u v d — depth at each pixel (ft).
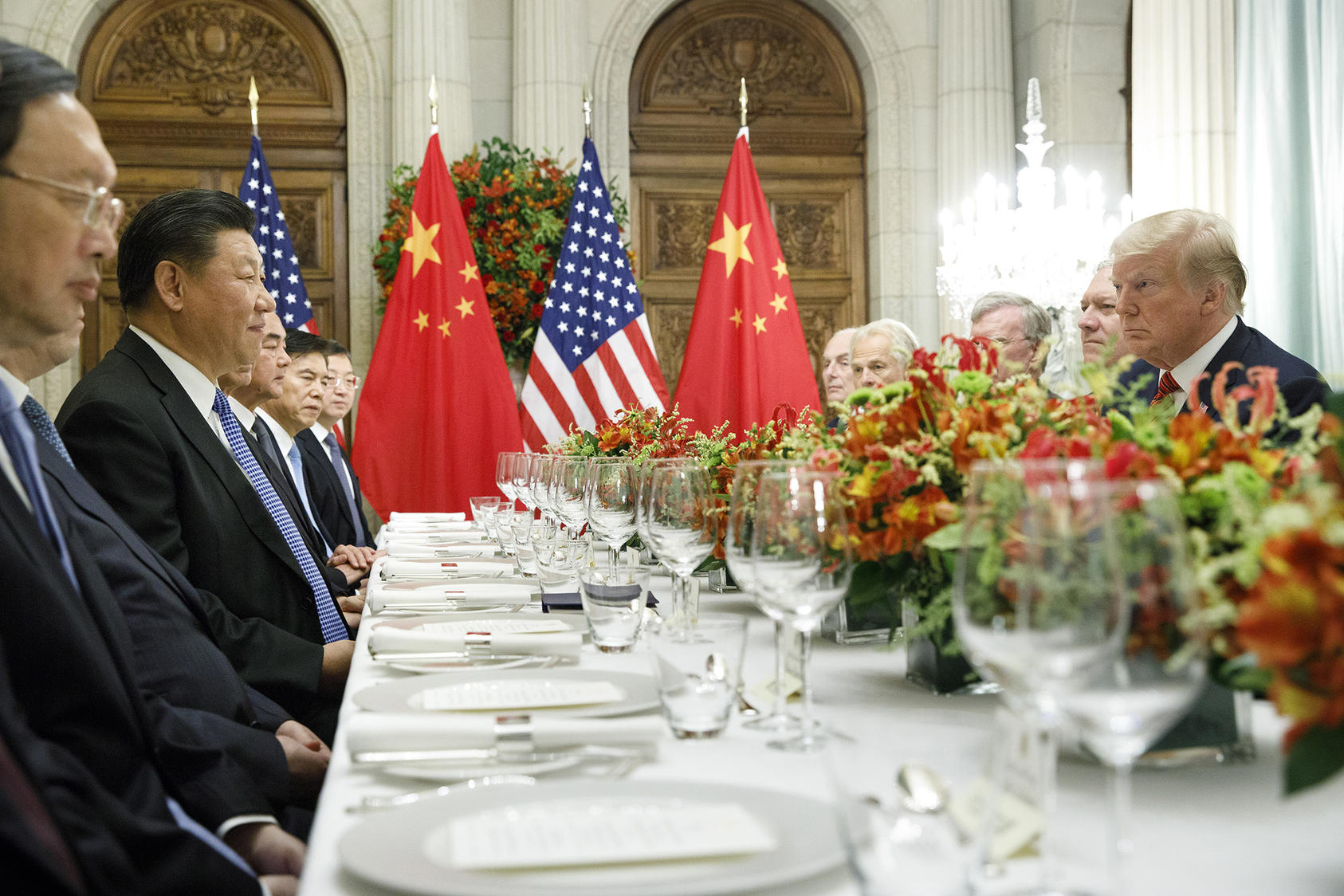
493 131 20.36
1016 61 21.39
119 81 19.90
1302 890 2.09
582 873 2.08
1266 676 2.27
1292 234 14.65
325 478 13.08
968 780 1.74
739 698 3.63
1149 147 15.62
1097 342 10.13
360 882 2.18
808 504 3.24
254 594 6.64
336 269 20.48
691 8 21.48
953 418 3.77
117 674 3.76
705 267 15.84
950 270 16.72
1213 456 3.05
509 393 17.24
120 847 3.03
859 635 4.82
